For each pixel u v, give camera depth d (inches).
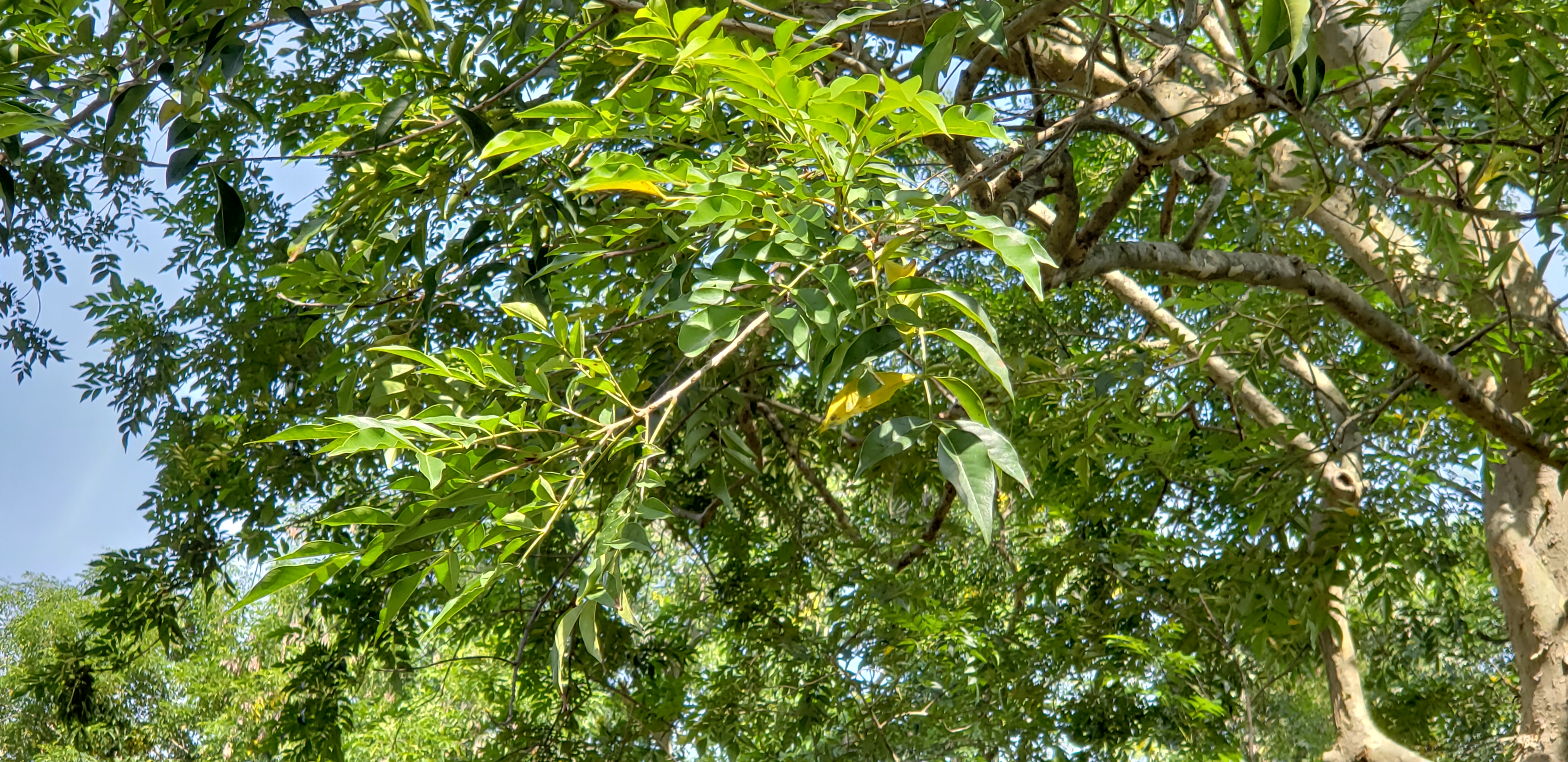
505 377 69.7
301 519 252.5
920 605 316.2
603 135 84.7
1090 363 196.9
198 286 261.1
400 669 274.7
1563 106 138.1
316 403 241.9
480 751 339.6
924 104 61.2
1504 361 210.2
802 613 390.0
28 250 241.1
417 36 185.6
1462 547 301.3
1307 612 213.5
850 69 132.9
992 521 58.4
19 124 86.1
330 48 228.4
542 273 102.7
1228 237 291.0
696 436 108.9
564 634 68.5
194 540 266.7
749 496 291.4
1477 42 126.7
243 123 218.5
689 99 93.0
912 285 68.3
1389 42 219.1
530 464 69.9
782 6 124.6
